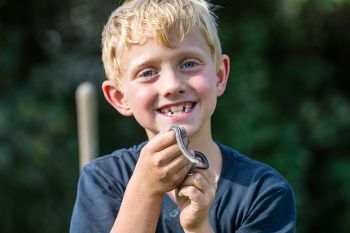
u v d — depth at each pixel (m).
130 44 3.03
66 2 12.98
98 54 12.73
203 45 3.03
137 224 2.87
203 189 2.80
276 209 3.12
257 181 3.15
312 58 13.31
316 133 12.88
